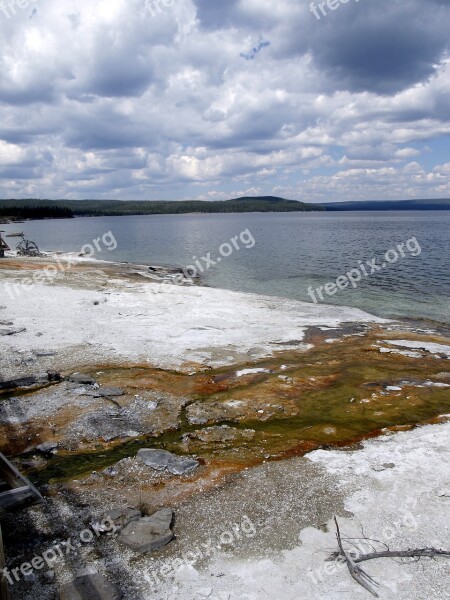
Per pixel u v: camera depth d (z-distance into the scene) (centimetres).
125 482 699
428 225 11038
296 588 500
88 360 1247
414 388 1111
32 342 1375
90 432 862
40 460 769
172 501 653
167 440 847
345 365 1281
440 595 488
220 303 2053
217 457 777
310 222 13688
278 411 973
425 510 623
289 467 738
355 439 843
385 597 486
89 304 1892
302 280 3023
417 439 832
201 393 1059
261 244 5741
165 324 1650
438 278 3033
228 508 635
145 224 12900
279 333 1606
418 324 1847
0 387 1045
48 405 967
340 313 1980
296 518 612
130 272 3036
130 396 1023
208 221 15525
